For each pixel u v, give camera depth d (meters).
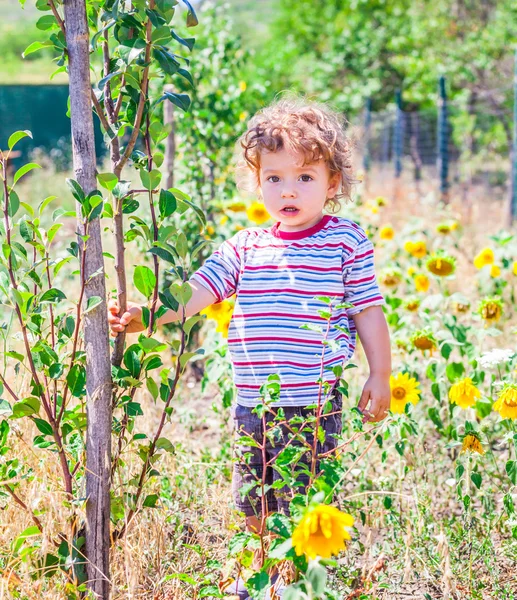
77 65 1.97
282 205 2.30
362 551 2.65
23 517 2.32
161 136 2.12
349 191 2.52
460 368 3.06
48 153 15.45
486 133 17.56
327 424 2.23
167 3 1.92
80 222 1.99
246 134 2.39
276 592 2.04
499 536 2.73
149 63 1.97
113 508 2.17
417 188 12.14
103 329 2.01
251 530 2.33
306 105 2.53
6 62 40.00
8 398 2.83
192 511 2.88
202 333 4.71
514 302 4.55
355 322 2.36
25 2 2.05
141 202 5.12
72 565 2.00
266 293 2.28
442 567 2.15
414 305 3.71
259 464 2.29
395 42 18.42
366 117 14.82
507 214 9.32
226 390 3.20
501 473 3.14
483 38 15.40
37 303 2.09
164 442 2.17
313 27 22.31
